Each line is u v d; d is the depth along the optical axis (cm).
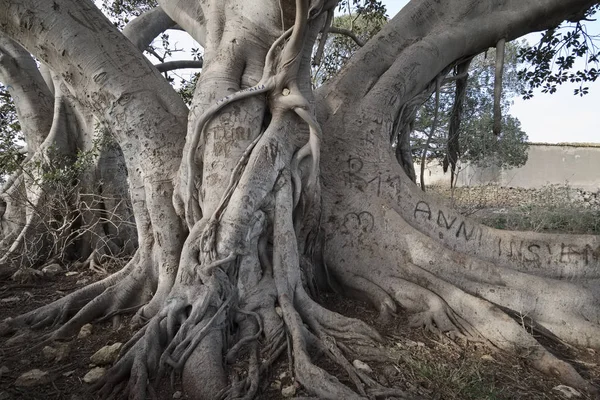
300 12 373
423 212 480
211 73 437
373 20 1102
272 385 287
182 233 428
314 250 462
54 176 621
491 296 418
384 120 526
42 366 323
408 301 411
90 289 435
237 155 399
